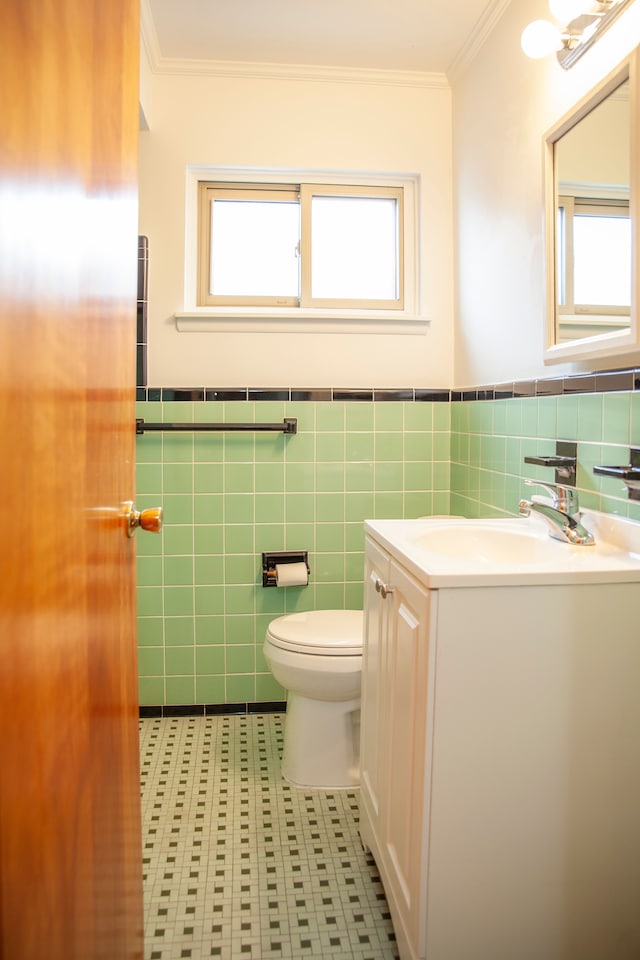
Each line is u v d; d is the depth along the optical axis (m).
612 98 1.30
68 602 0.70
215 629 2.43
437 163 2.43
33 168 0.57
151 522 1.06
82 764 0.75
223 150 2.35
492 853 1.12
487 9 1.98
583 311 1.42
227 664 2.44
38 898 0.59
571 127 1.48
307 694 1.90
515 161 1.85
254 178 2.43
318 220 2.51
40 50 0.59
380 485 2.46
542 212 1.64
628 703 1.14
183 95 2.33
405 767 1.22
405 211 2.49
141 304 2.34
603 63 1.40
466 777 1.11
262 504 2.42
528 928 1.14
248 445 2.40
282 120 2.37
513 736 1.12
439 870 1.12
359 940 1.36
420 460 2.47
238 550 2.42
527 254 1.78
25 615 0.57
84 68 0.74
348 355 2.43
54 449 0.65
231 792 1.91
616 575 1.12
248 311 2.40
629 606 1.13
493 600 1.10
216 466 2.40
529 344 1.77
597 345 1.32
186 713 2.44
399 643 1.28
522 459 1.82
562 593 1.11
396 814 1.29
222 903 1.46
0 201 0.50
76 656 0.73
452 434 2.46
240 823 1.76
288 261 2.52
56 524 0.66
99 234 0.82
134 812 1.07
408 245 2.50
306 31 2.12
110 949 0.87
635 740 1.15
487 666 1.10
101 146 0.82
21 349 0.55
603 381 1.41
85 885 0.75
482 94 2.11
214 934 1.37
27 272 0.56
